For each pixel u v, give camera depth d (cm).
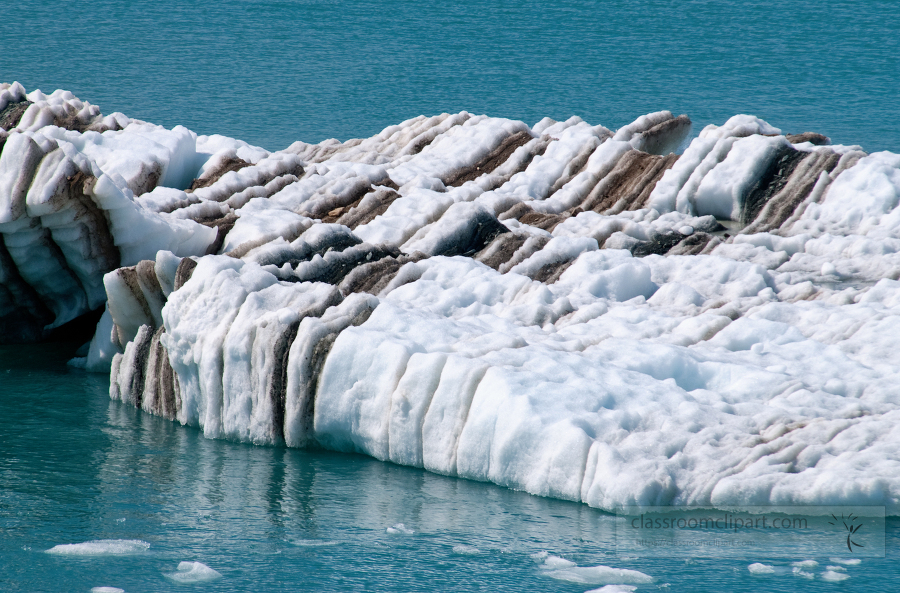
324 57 12706
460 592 2017
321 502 2461
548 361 2673
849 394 2698
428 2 18062
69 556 2169
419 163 5172
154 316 3328
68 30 14200
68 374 3541
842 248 4103
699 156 4916
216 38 14000
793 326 3078
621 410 2486
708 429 2441
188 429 3033
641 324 3128
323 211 4219
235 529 2319
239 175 4441
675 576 2062
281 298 3017
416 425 2644
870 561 2117
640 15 16875
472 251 3862
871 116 9375
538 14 16912
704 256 3819
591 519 2312
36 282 3662
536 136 5569
